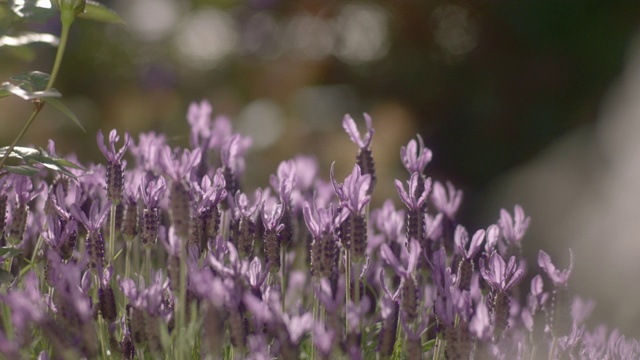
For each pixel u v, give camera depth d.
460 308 2.08
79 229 2.81
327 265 2.28
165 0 12.55
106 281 2.34
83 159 8.36
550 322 2.39
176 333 2.31
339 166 8.66
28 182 2.59
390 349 2.14
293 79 11.11
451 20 11.64
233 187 2.94
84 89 10.42
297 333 2.01
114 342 2.37
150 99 9.70
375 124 9.58
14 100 7.94
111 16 2.82
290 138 9.16
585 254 4.89
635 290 4.29
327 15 12.57
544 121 10.73
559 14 11.10
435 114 11.29
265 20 12.80
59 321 2.11
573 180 7.11
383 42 12.02
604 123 8.00
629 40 10.59
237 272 2.17
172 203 2.17
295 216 3.13
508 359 2.52
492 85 11.15
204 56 12.06
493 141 10.90
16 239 2.58
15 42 2.92
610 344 2.58
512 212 7.79
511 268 2.26
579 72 10.93
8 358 1.87
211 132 3.24
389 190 8.10
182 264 2.15
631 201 5.09
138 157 3.07
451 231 2.88
